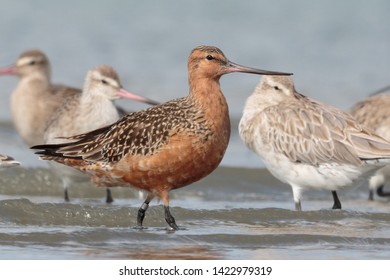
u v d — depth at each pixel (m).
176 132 14.03
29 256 13.15
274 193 19.12
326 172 16.33
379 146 15.98
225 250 13.78
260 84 17.41
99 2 29.66
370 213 16.17
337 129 16.28
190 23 28.83
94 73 18.89
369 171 16.23
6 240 13.84
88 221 15.27
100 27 28.27
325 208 17.22
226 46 27.67
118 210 15.53
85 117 18.67
